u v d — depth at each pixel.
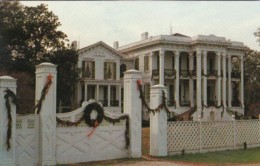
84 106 17.70
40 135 16.33
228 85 58.56
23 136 15.98
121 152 18.77
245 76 58.22
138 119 19.22
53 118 16.55
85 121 17.66
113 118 18.52
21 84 36.97
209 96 58.78
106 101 54.41
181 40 55.25
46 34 47.44
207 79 56.50
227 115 55.59
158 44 54.34
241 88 58.38
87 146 17.67
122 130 18.88
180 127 20.56
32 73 43.69
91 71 53.25
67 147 17.06
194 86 56.91
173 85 56.50
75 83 50.88
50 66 16.59
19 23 46.06
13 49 46.84
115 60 55.25
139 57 58.84
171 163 17.27
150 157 19.23
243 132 23.22
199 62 54.75
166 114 19.98
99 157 18.00
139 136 19.19
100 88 54.94
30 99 35.50
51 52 47.44
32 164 16.12
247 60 56.72
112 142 18.48
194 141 21.00
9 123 15.28
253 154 20.47
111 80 54.06
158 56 56.50
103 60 54.19
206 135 21.53
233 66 62.44
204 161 17.94
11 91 15.44
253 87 55.72
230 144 22.55
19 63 44.81
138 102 19.28
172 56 57.06
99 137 18.08
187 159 18.61
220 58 56.50
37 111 16.44
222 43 55.91
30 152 16.12
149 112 20.03
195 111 53.88
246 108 58.22
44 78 16.47
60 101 50.94
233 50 58.50
